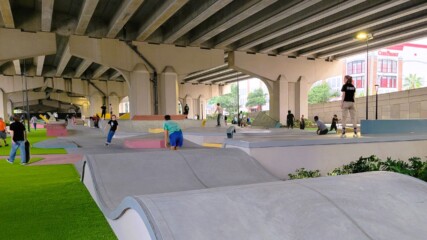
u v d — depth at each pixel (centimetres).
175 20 2409
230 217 302
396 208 346
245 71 3300
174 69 2838
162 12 1938
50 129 2594
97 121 3506
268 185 384
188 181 643
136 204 317
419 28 2495
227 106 8588
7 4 1769
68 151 1477
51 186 765
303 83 3569
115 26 2258
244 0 1908
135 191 585
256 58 3284
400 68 7750
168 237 263
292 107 3553
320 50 3231
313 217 313
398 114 3281
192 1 2038
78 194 683
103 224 496
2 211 569
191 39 2772
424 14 2219
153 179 637
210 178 665
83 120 4903
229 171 700
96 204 602
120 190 586
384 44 3066
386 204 351
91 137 2255
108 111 5147
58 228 483
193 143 1599
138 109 2731
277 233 288
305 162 828
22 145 1126
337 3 1903
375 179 419
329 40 3008
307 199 345
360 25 2380
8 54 2258
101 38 2558
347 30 2494
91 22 2486
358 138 892
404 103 3197
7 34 2258
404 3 2070
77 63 4150
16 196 672
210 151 784
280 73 3441
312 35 2647
